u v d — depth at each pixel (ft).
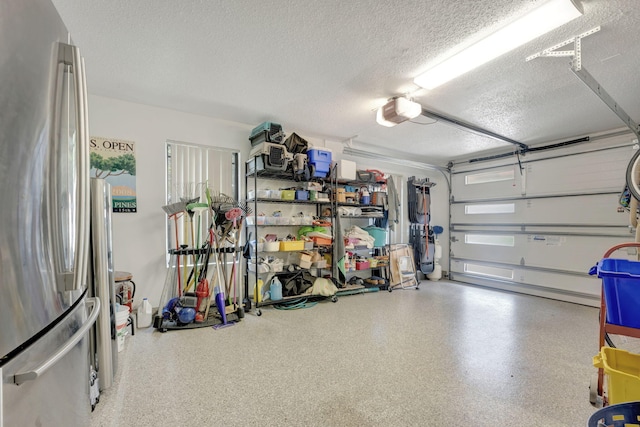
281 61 7.89
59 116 3.01
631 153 12.66
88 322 3.44
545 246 15.31
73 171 3.31
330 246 14.30
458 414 5.49
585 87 9.28
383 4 5.75
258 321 10.59
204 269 10.62
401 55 7.58
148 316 9.89
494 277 17.51
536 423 5.27
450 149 17.57
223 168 12.74
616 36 6.60
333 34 6.71
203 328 9.79
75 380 3.49
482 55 7.34
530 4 5.73
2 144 2.15
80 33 6.61
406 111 9.86
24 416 2.42
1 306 2.14
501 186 17.40
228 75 8.67
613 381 4.29
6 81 2.18
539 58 7.57
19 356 2.32
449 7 5.82
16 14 2.30
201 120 12.05
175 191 11.63
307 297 13.52
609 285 5.05
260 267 12.23
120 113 10.48
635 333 4.79
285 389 6.25
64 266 3.06
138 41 6.95
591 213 13.79
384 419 5.33
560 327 10.36
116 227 10.43
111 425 5.11
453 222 20.02
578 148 14.28
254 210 12.37
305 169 12.96
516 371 7.11
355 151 16.42
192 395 6.00
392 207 17.04
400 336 9.27
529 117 11.87
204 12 5.97
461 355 7.95
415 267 18.25
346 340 8.89
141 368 7.06
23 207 2.40
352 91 9.73
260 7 5.84
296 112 11.72
